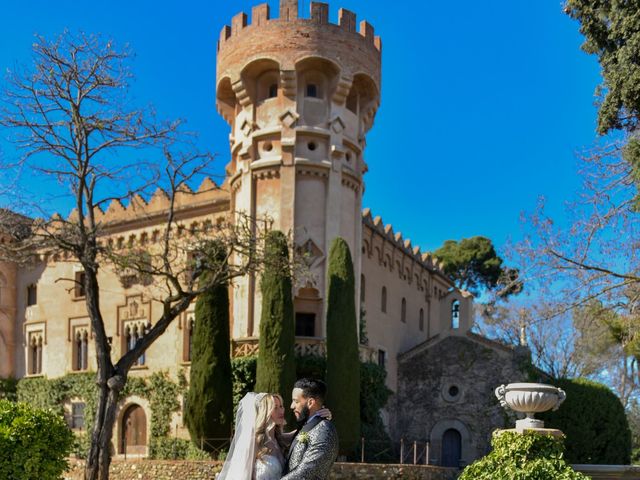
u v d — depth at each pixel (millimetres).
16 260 23016
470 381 35188
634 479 15625
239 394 28453
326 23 30734
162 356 34375
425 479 26141
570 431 31734
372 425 30531
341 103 31250
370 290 36469
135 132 21938
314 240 29844
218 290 27625
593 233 18109
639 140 16172
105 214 37781
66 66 21125
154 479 25109
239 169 31531
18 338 40844
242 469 6742
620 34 16016
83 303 38125
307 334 30141
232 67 31469
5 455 13930
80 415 36938
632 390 47031
